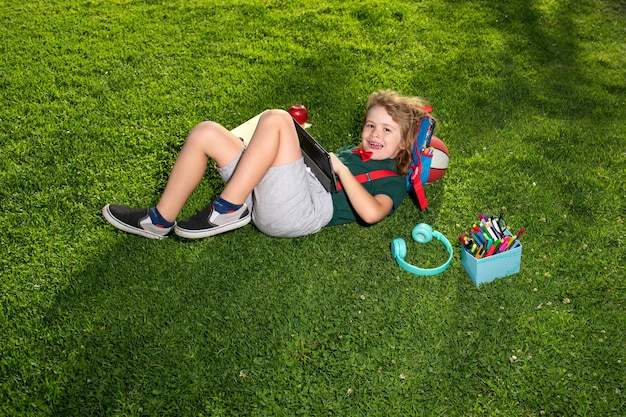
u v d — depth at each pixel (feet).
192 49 17.69
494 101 15.66
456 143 13.91
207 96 15.39
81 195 11.85
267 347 9.00
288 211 9.66
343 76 16.53
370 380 8.61
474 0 21.74
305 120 13.28
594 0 22.61
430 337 9.22
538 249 10.86
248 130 11.91
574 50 19.04
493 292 9.98
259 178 9.36
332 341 9.12
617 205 11.98
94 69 16.46
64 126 13.93
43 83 15.72
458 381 8.62
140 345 8.96
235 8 20.35
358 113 14.78
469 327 9.37
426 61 17.60
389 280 10.19
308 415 8.16
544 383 8.59
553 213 11.73
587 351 9.01
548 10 21.53
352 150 11.09
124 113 14.51
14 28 18.65
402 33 19.17
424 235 10.82
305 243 10.84
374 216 10.12
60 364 8.63
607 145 13.98
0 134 13.56
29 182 12.07
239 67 16.83
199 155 9.64
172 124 14.17
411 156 10.85
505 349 9.05
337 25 19.45
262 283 10.05
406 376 8.68
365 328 9.32
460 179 12.65
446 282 10.16
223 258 10.46
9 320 9.26
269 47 17.94
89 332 9.10
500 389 8.50
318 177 10.12
